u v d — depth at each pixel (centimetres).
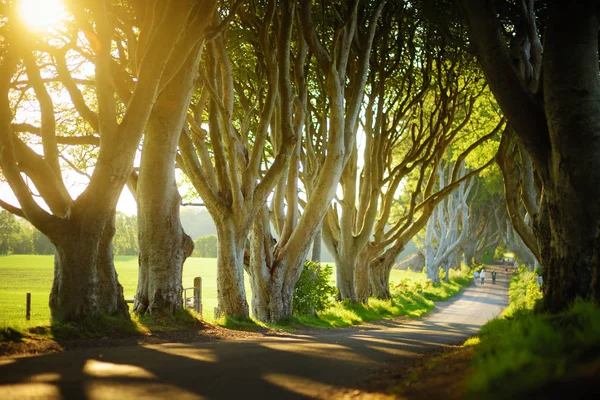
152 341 1223
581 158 1010
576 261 1025
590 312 754
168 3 1216
